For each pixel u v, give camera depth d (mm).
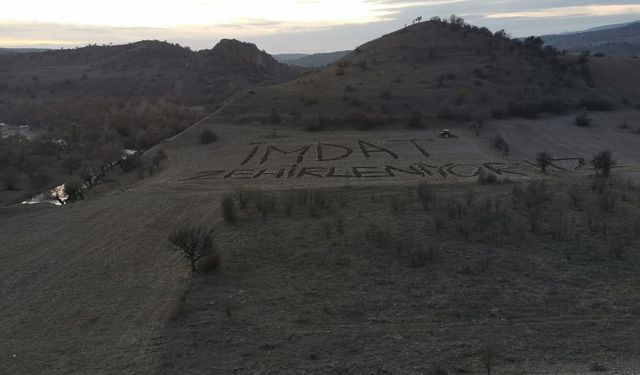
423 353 15602
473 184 37219
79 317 19703
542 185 34250
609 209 29297
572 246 24359
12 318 20062
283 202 33625
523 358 15133
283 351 15930
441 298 19469
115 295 21562
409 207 31281
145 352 16297
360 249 24750
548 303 18844
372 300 19516
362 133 72562
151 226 31344
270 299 19906
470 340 16359
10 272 25297
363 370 14703
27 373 15641
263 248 25359
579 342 16047
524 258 23094
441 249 24375
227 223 29906
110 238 29641
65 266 25641
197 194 39469
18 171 66438
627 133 74938
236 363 15328
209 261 23141
